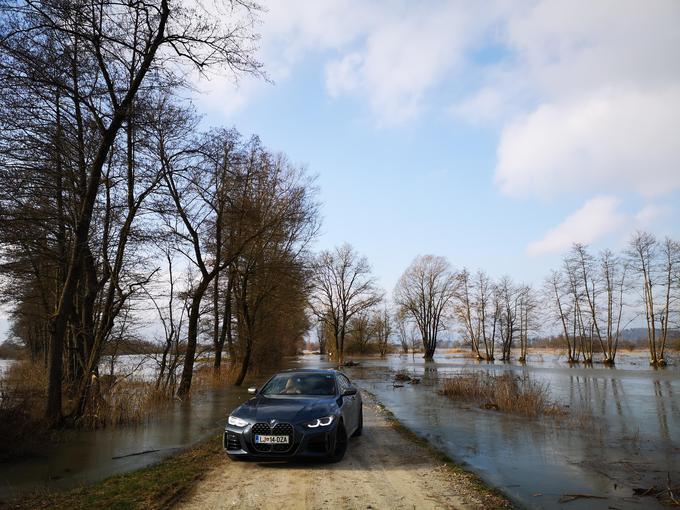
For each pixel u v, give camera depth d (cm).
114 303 1446
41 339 3183
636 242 5556
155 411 1483
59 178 1282
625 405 1756
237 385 2642
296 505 567
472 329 7038
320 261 6444
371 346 9000
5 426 870
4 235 1152
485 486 664
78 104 1260
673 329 5331
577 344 6750
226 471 736
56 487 679
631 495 668
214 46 1267
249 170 2286
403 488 645
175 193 1859
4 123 1144
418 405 1753
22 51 1056
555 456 916
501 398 1678
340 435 822
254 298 3075
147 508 555
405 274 7519
